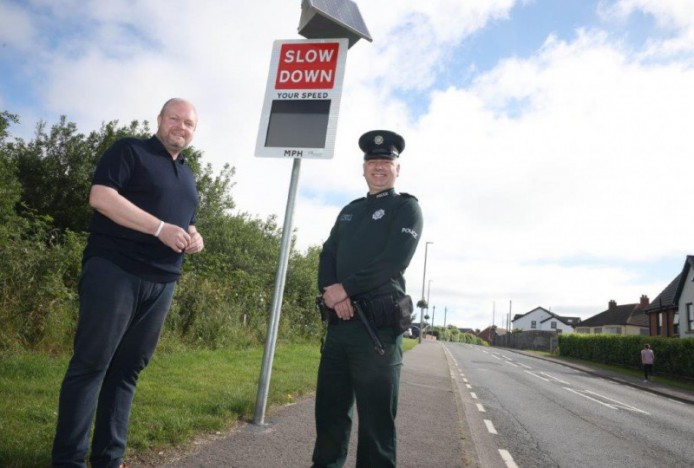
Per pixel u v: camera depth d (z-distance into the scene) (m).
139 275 2.42
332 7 4.05
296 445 3.70
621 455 5.79
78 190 18.78
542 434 6.55
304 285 16.36
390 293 2.44
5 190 11.52
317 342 14.88
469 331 128.38
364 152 2.78
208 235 17.47
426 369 13.57
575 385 14.99
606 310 66.00
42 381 4.68
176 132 2.64
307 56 4.38
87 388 2.32
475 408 8.10
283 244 4.30
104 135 19.23
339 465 2.56
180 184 2.67
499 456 5.03
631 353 26.05
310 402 5.41
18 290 6.55
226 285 11.38
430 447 4.46
